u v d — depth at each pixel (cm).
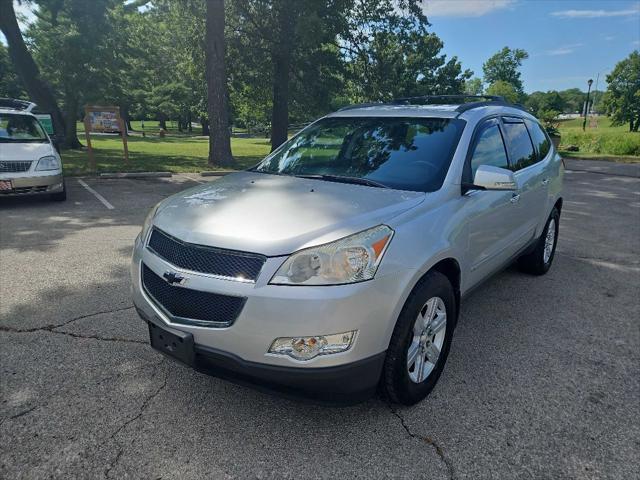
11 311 413
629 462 251
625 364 352
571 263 597
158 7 2434
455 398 304
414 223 276
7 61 4516
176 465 241
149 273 285
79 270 518
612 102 8119
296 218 262
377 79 2095
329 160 379
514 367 343
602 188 1275
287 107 2105
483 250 360
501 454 254
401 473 240
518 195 414
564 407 297
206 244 254
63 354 345
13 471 235
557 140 1157
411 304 265
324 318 233
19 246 602
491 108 421
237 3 1844
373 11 1925
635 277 546
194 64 2220
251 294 236
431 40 2534
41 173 837
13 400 291
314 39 1698
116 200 928
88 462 242
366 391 257
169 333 258
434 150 349
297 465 244
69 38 1884
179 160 1756
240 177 371
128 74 2862
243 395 302
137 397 297
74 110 2233
